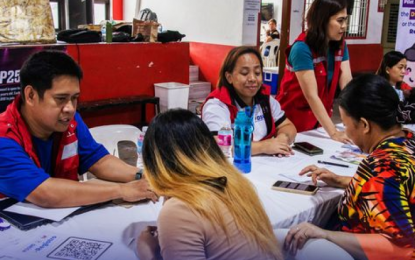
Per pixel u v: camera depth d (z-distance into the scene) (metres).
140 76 5.46
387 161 1.34
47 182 1.59
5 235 1.44
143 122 5.45
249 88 2.35
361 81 1.45
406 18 4.18
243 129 2.05
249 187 1.22
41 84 1.53
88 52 4.90
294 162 2.27
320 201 1.78
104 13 7.92
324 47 2.80
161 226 1.12
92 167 1.95
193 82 6.71
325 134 2.87
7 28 4.19
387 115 1.41
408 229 1.28
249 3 6.11
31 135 1.68
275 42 7.55
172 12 7.12
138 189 1.70
